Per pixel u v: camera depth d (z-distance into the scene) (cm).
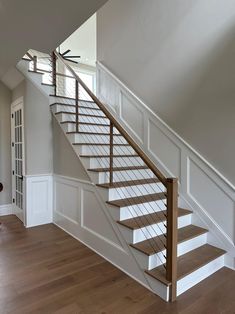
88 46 618
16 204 427
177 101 313
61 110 389
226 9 257
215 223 269
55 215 391
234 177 253
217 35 265
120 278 234
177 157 312
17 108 404
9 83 415
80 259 272
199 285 224
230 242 256
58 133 379
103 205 279
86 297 204
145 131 358
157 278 205
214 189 270
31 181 376
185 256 245
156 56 341
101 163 319
